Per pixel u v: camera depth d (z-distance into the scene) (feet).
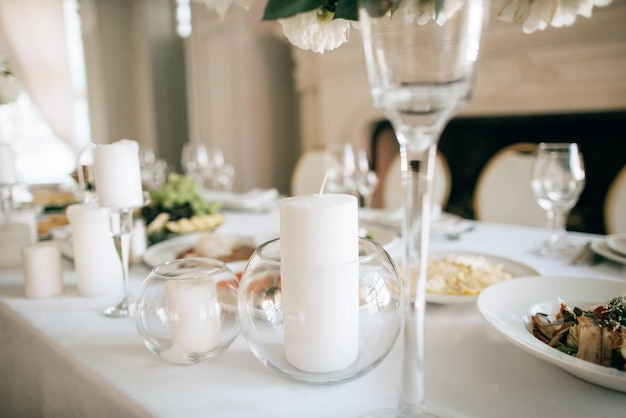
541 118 7.75
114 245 2.32
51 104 12.34
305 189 6.83
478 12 0.93
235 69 10.94
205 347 1.59
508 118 8.20
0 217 3.24
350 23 1.53
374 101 1.06
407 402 1.18
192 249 3.07
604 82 6.71
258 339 1.45
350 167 4.40
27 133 12.27
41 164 12.52
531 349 1.35
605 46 6.62
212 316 1.59
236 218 4.43
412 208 1.10
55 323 2.01
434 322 1.93
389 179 5.70
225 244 2.96
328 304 1.38
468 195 9.30
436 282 2.16
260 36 11.00
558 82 7.16
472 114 8.25
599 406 1.31
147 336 1.60
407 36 0.94
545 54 7.22
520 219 4.75
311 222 1.33
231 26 10.77
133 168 2.08
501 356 1.63
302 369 1.43
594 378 1.28
